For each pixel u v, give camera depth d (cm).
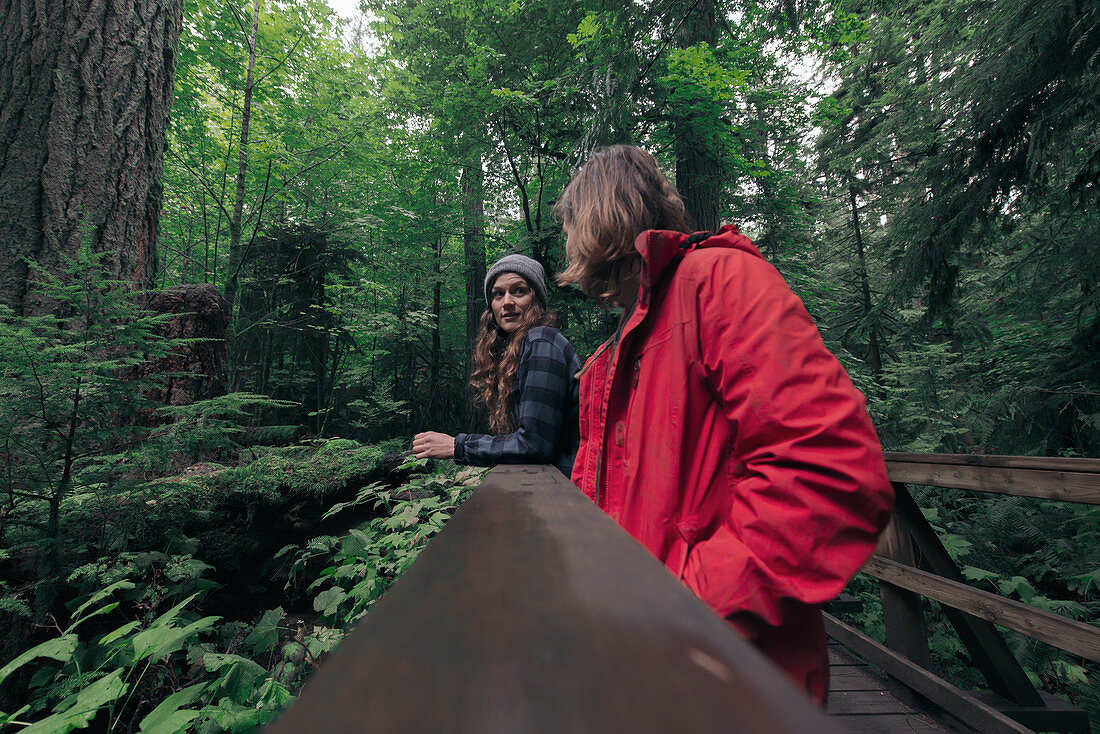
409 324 852
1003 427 430
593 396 101
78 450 208
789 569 52
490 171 827
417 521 253
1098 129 346
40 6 282
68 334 206
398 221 873
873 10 629
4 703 179
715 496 69
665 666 14
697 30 627
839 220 1128
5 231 263
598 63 507
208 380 342
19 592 193
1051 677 242
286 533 310
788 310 63
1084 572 296
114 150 304
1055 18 317
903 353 655
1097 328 386
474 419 916
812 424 55
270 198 606
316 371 876
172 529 248
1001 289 459
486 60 657
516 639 17
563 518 42
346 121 676
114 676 113
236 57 627
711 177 616
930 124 601
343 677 14
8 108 272
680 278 75
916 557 238
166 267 792
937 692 202
